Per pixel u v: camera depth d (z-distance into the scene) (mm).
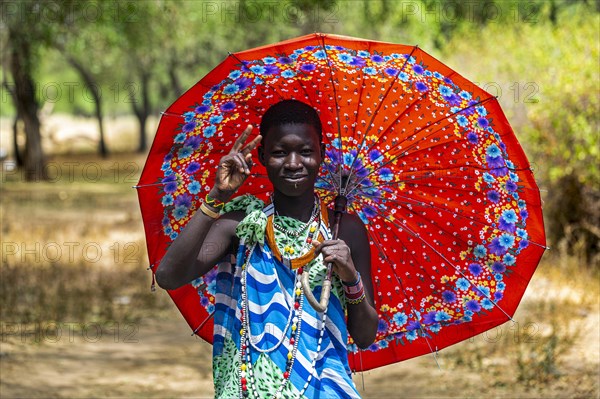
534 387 6527
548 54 11711
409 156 3416
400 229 3480
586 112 10516
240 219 3068
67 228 16594
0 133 58250
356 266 3109
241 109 3340
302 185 2932
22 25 14742
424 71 3180
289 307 2941
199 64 28531
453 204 3438
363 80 3248
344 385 2928
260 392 2881
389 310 3527
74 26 17484
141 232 16328
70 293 10148
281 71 3203
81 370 7293
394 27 17094
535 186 3316
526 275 3408
